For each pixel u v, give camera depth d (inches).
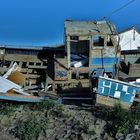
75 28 856.9
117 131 658.8
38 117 705.0
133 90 722.2
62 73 833.5
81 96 816.3
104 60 836.0
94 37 847.7
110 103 729.0
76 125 681.6
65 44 871.7
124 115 689.6
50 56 910.4
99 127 676.1
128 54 922.1
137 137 647.1
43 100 744.3
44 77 860.6
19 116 709.3
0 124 690.2
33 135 658.8
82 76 845.2
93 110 738.2
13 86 768.9
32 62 886.4
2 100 742.5
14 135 664.4
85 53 871.1
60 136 657.0
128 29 1031.0
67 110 733.9
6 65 893.2
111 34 839.1
